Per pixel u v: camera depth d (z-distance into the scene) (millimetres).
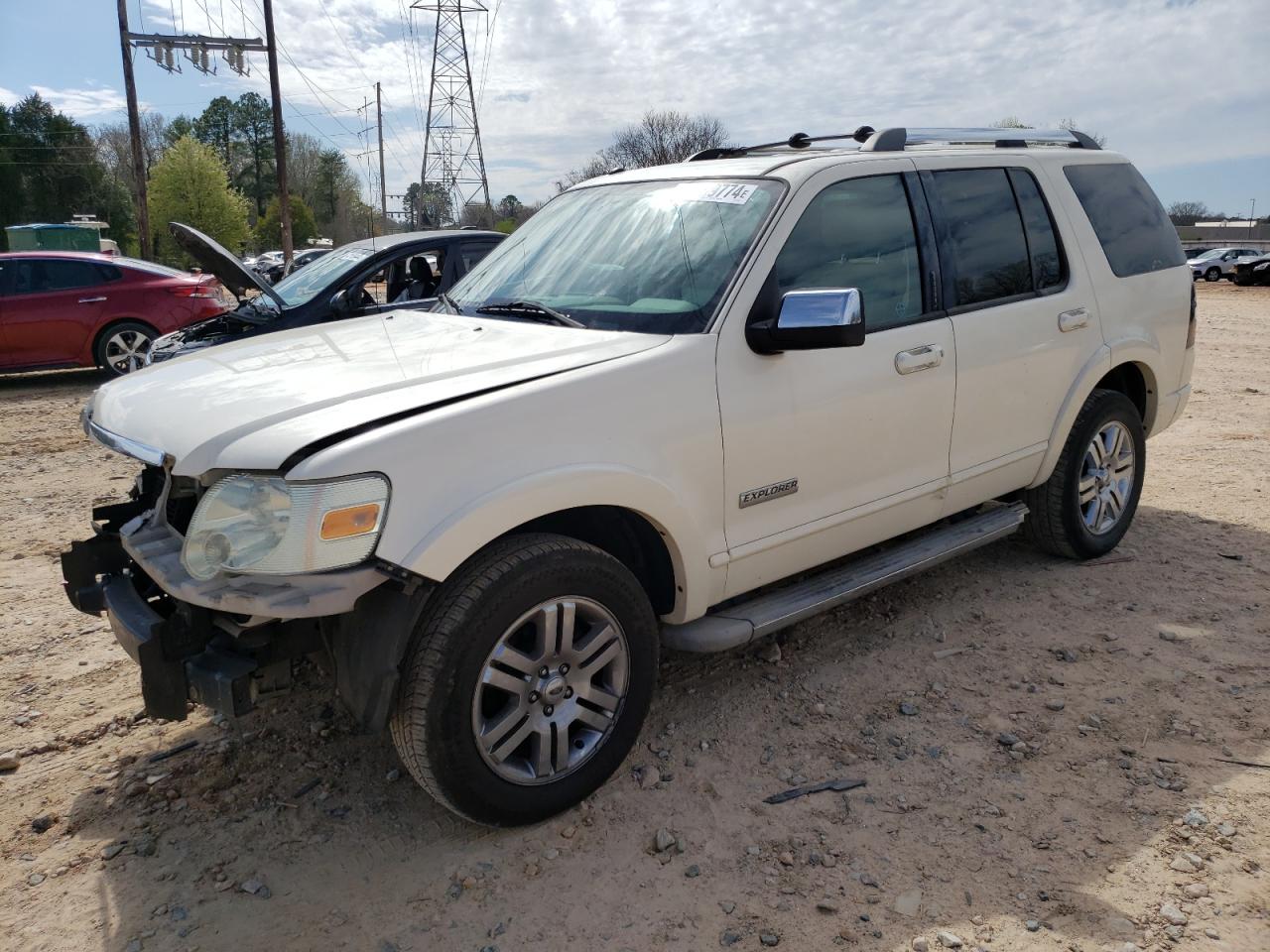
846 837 2838
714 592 3248
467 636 2594
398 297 8164
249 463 2473
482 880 2701
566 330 3256
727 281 3242
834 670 3850
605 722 2975
